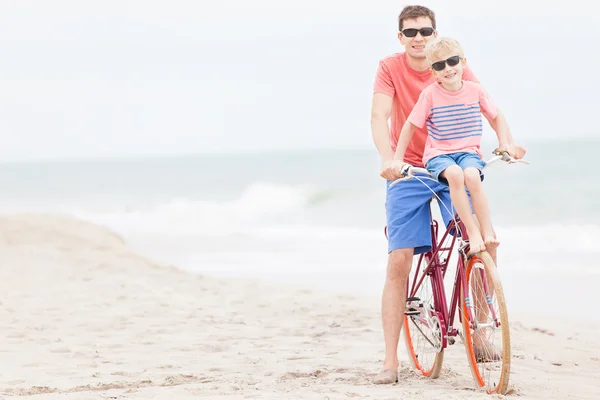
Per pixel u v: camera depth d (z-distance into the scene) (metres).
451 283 11.91
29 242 16.08
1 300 11.94
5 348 8.55
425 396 5.54
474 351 5.84
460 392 5.70
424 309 6.18
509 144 5.68
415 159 6.24
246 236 23.80
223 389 6.03
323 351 8.21
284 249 20.25
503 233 20.80
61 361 7.79
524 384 6.31
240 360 7.75
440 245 5.92
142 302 11.91
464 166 5.56
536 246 18.38
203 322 10.35
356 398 5.49
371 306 11.69
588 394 6.04
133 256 16.02
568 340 9.00
